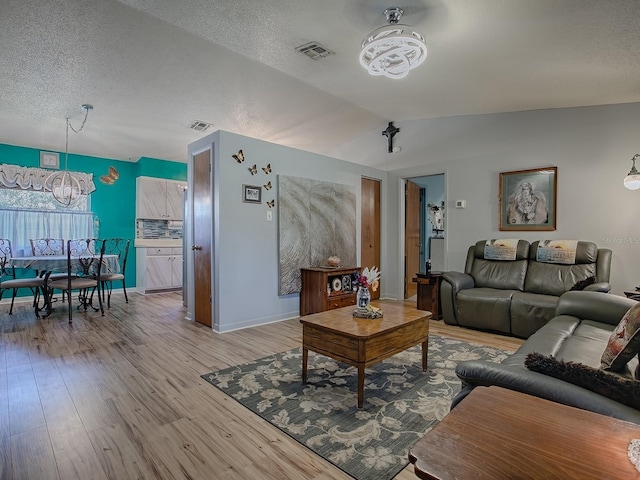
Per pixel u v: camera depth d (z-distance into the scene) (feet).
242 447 5.84
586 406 3.51
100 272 16.49
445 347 11.03
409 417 6.79
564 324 8.30
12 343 11.28
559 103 12.94
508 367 4.31
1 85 12.10
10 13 8.81
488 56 9.04
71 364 9.48
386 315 8.99
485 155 15.67
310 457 5.58
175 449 5.77
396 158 18.92
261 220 13.89
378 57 7.73
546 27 7.39
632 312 4.87
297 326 13.58
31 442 5.94
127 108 14.66
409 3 7.14
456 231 16.58
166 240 22.21
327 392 7.88
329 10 7.87
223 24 8.86
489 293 12.73
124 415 6.84
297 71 11.66
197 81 13.03
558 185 13.71
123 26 9.70
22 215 17.89
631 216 12.30
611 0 6.31
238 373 8.91
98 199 20.36
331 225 16.46
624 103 12.42
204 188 13.60
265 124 17.46
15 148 17.66
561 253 12.62
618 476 2.26
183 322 14.15
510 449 2.58
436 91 12.49
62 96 13.21
